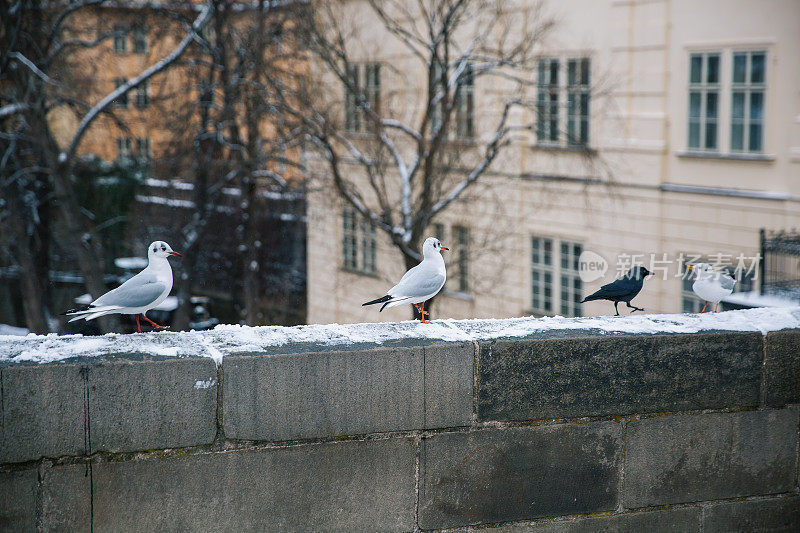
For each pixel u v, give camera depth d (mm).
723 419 4391
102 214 29609
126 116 28203
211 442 3709
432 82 17703
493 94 21656
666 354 4262
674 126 17922
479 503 4086
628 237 18969
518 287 21391
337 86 22375
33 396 3506
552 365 4113
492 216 21156
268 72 20344
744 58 16656
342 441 3873
